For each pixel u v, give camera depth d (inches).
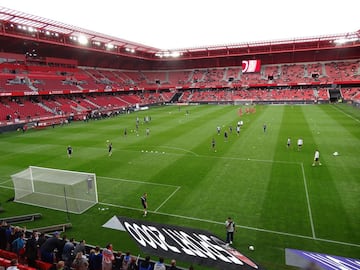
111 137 1515.7
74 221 625.0
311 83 3225.9
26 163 1064.8
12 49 2374.5
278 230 560.1
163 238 544.1
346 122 1753.2
